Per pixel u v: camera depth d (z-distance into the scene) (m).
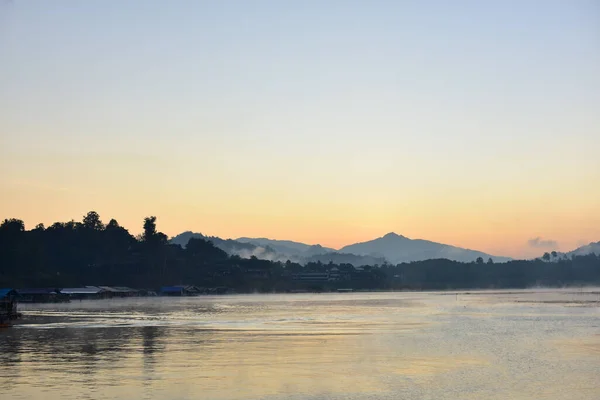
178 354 59.34
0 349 62.91
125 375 47.94
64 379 46.25
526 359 55.66
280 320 103.62
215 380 46.03
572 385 43.94
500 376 47.31
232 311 132.38
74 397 40.41
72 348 63.75
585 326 89.62
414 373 48.75
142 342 69.06
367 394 41.44
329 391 42.38
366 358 56.53
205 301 194.12
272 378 46.81
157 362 54.28
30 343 68.00
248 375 48.00
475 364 52.97
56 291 196.38
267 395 41.22
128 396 40.75
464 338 73.12
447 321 100.56
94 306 156.62
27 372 49.19
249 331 82.31
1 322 91.62
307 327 88.88
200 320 103.12
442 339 72.06
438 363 53.59
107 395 41.03
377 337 74.44
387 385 44.22
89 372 49.19
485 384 44.38
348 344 67.12
